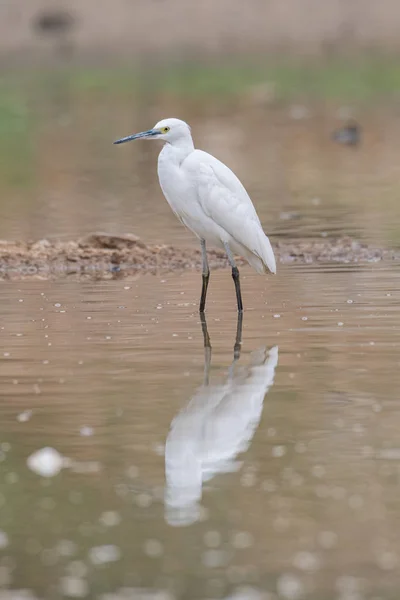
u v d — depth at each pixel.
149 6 70.38
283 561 7.88
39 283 18.00
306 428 10.41
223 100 48.81
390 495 8.88
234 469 9.48
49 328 14.71
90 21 68.44
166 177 15.66
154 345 13.68
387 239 21.19
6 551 8.12
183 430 10.44
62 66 59.31
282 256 19.77
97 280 18.17
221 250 20.41
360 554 7.95
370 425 10.44
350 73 54.72
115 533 8.36
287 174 31.56
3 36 66.56
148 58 60.56
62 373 12.47
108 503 8.89
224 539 8.23
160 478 9.34
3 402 11.41
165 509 8.74
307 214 24.66
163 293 17.00
